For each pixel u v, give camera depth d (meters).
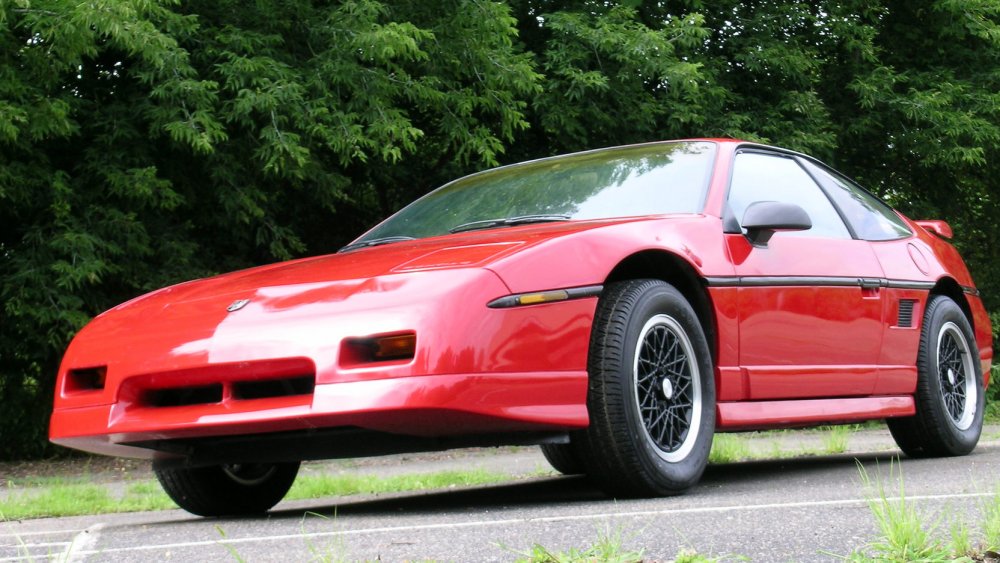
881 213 5.46
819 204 4.95
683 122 11.68
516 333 3.27
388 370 3.13
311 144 9.74
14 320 9.82
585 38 11.38
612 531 2.54
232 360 3.30
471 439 3.33
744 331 4.06
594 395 3.50
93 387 3.66
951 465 4.79
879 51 14.06
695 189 4.26
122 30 8.23
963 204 15.27
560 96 11.62
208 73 9.78
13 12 8.40
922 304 5.27
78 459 10.18
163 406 3.52
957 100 13.71
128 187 9.20
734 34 13.20
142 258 10.02
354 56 10.02
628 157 4.60
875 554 2.13
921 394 5.26
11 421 10.34
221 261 10.83
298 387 3.34
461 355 3.15
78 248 9.14
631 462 3.51
